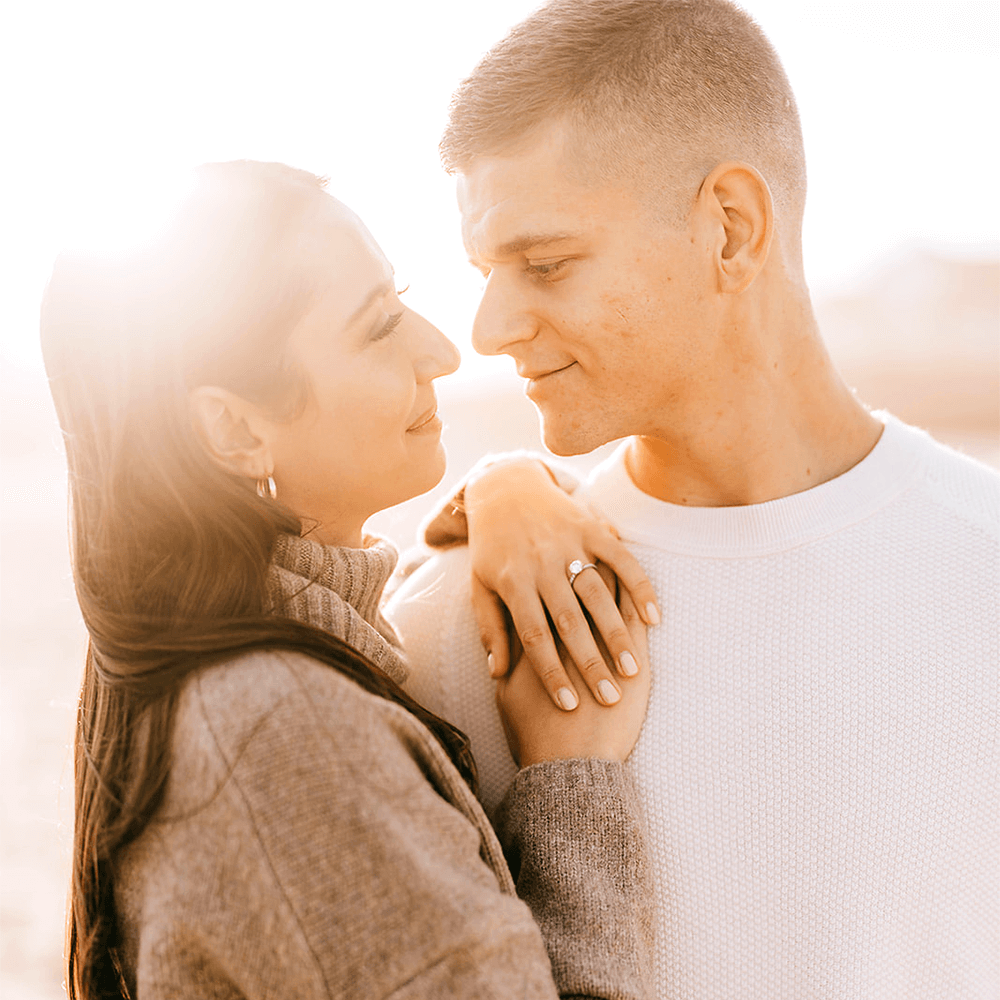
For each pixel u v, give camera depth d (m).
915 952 1.25
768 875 1.25
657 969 1.25
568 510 1.39
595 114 1.21
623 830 1.16
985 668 1.26
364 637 1.15
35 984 3.09
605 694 1.23
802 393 1.36
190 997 0.90
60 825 1.27
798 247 1.38
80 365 1.06
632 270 1.25
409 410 1.22
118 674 0.99
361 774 0.89
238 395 1.11
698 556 1.34
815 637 1.28
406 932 0.85
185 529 1.04
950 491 1.37
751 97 1.28
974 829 1.25
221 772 0.88
